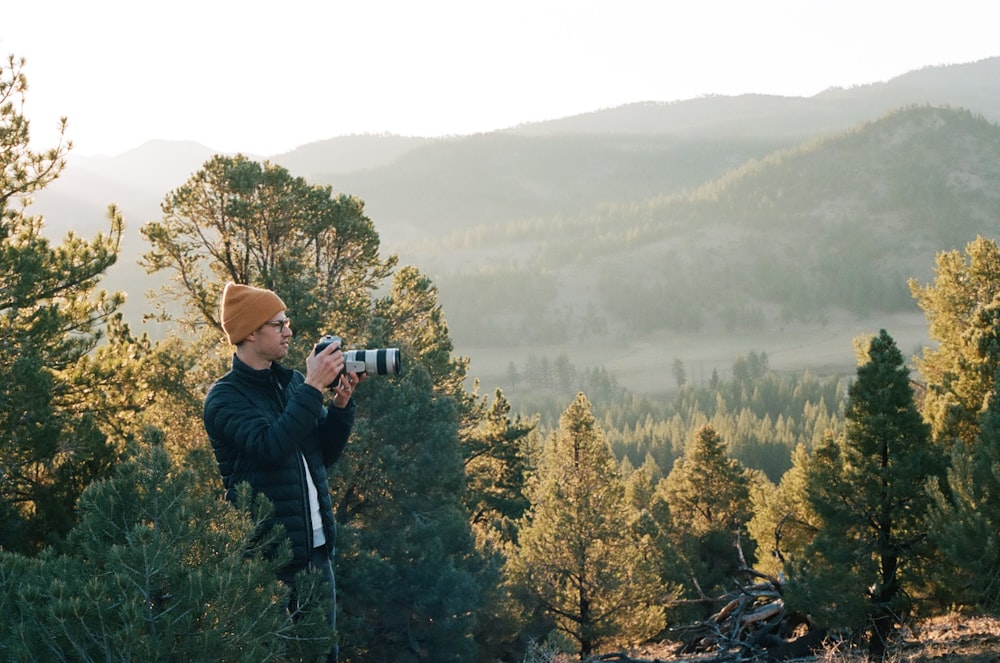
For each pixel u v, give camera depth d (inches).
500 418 1525.6
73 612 137.7
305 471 148.6
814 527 833.5
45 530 442.3
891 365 676.1
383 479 827.4
